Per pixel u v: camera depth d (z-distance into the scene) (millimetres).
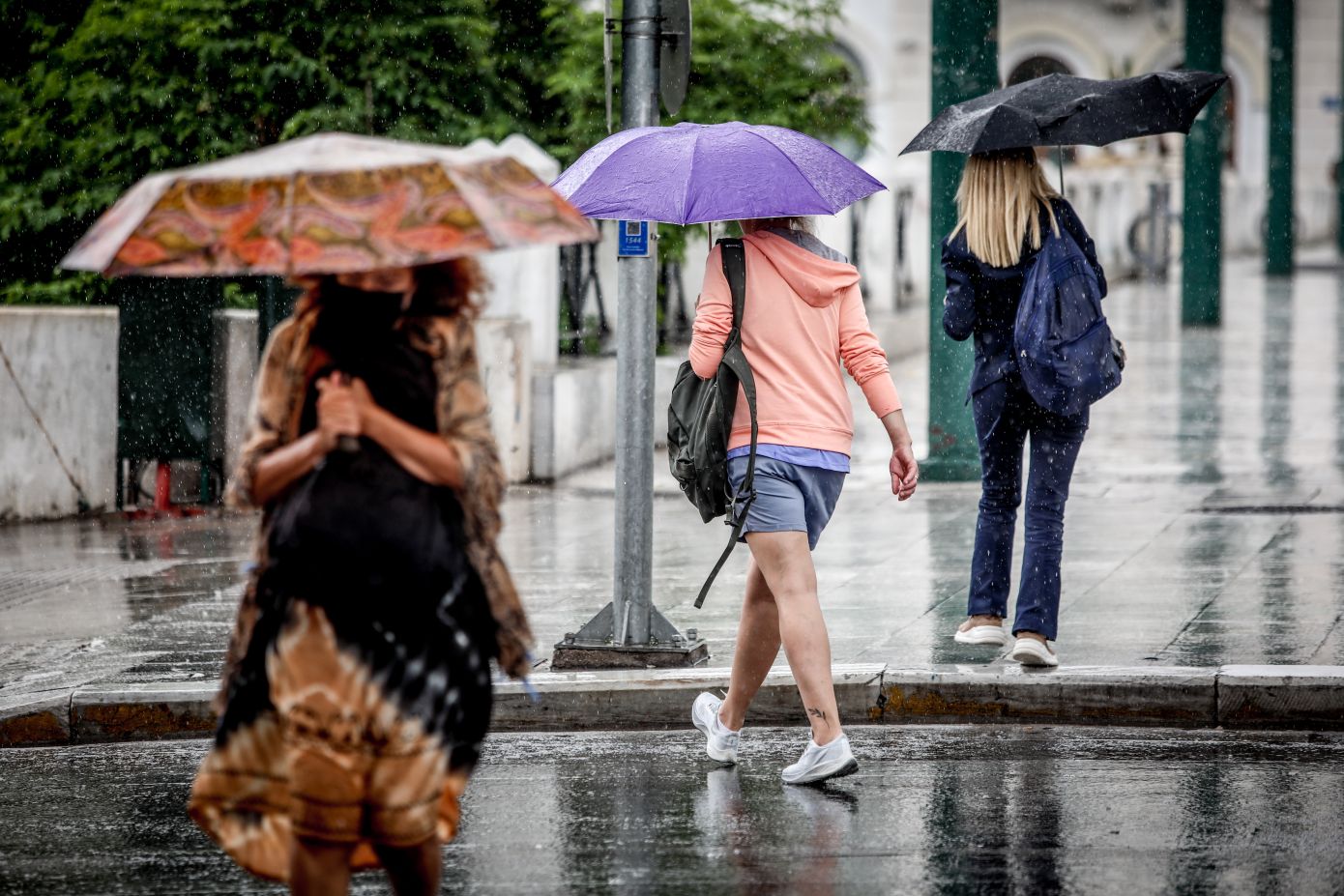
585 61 39125
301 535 10109
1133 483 31000
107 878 13633
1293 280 86250
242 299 38656
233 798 10469
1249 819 14539
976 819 14680
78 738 18047
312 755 10016
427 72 37719
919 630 20219
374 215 9836
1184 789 15453
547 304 34594
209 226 9828
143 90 36344
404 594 10109
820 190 15312
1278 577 22844
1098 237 85812
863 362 15555
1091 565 23812
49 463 30453
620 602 19031
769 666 16156
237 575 25078
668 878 13328
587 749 17297
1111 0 101562
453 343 10492
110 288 39125
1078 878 13133
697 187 15211
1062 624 20297
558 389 33750
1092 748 16906
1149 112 18625
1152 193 85750
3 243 39469
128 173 37281
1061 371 17578
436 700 10156
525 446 33312
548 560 25578
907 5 86812
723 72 39219
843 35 87688
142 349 30781
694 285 41531
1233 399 43250
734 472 15273
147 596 23516
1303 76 111250
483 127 38344
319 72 36531
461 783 10641
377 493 10180
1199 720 17609
